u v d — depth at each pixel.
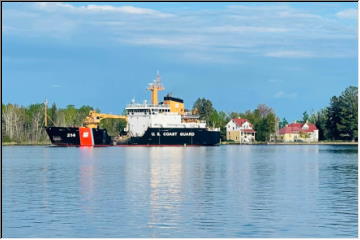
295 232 131.50
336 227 136.12
